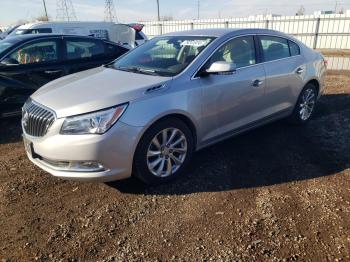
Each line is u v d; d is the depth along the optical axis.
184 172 3.95
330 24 21.39
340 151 4.47
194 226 2.97
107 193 3.54
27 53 6.06
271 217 3.07
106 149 3.14
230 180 3.76
